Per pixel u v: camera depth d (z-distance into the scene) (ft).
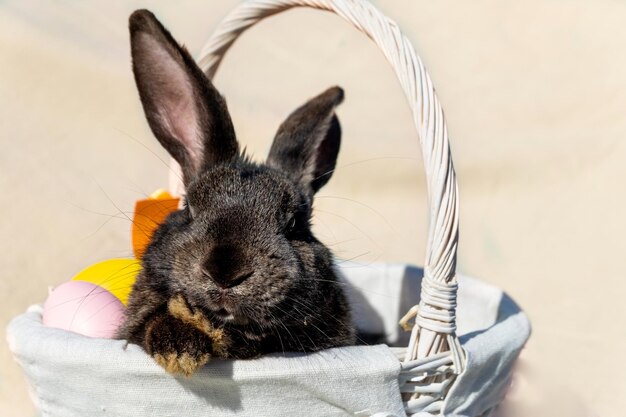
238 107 5.66
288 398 3.67
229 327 3.73
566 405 4.72
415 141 5.65
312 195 4.17
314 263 3.86
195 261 3.72
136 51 4.03
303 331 3.82
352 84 5.74
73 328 3.94
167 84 4.09
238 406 3.66
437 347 3.75
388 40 3.80
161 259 3.81
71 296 3.98
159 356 3.62
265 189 3.89
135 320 3.80
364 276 4.54
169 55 4.05
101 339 3.69
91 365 3.65
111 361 3.64
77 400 3.70
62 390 3.71
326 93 4.26
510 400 4.70
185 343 3.63
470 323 4.30
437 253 3.73
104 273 4.09
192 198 3.89
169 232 3.88
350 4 3.87
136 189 5.39
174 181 4.26
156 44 4.03
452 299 3.74
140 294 3.85
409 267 4.52
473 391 3.84
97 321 3.96
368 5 3.85
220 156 4.04
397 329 4.51
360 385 3.67
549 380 4.82
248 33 5.72
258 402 3.66
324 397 3.67
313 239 3.97
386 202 5.58
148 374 3.64
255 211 3.83
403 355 3.79
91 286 4.02
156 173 5.53
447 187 3.74
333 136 4.30
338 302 3.93
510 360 3.92
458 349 3.75
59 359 3.67
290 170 4.16
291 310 3.76
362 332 4.42
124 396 3.66
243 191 3.87
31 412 4.66
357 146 5.63
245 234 3.76
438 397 3.78
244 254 3.71
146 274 3.86
